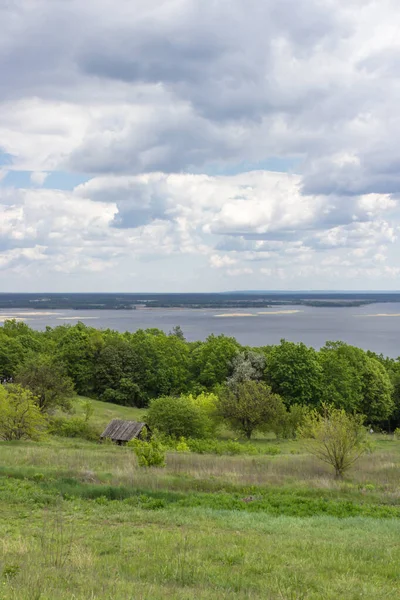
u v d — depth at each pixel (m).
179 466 26.92
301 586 9.97
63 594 8.20
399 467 29.19
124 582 9.28
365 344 166.12
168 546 12.71
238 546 13.00
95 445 38.41
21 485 19.67
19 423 38.56
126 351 87.12
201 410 51.53
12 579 8.88
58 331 114.19
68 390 51.72
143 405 88.75
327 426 26.97
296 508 19.23
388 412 78.69
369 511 19.12
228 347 88.06
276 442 53.75
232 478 23.61
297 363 73.19
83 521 15.71
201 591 9.14
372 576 10.98
